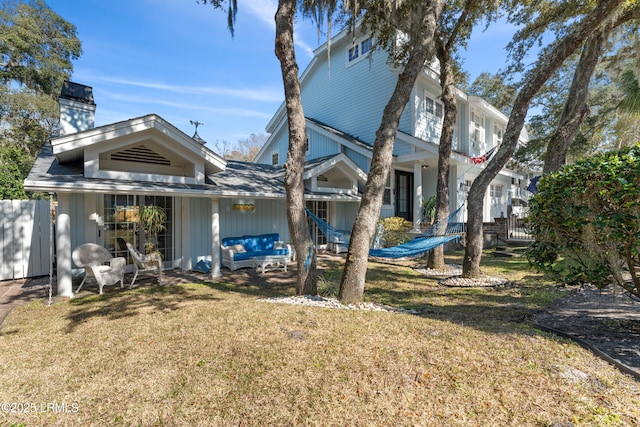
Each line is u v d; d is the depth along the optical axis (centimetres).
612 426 212
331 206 1289
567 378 270
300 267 577
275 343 350
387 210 1322
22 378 293
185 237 880
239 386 272
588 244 353
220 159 788
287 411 238
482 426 217
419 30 557
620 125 972
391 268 917
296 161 557
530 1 838
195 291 635
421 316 455
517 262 942
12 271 754
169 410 244
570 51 627
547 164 918
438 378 275
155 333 395
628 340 347
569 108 883
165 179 720
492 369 287
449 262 998
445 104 866
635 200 304
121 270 654
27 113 2011
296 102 552
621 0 584
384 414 232
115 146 657
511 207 1656
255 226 1027
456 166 1362
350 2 682
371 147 1229
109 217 770
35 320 461
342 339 358
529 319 436
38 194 1359
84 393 268
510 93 1350
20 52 1841
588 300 528
